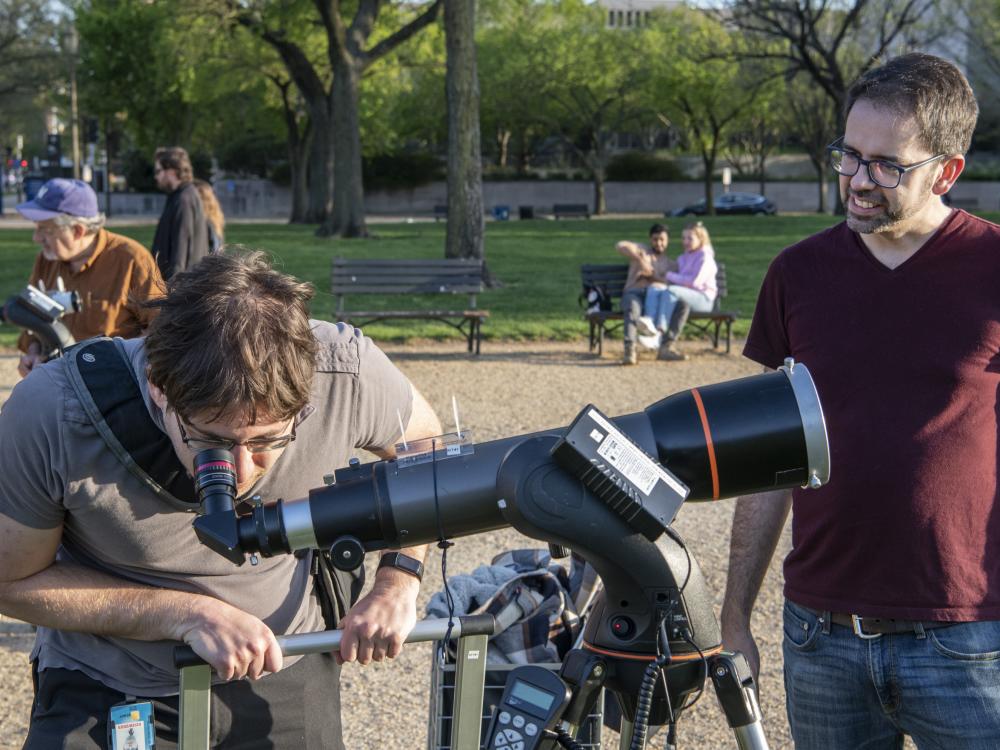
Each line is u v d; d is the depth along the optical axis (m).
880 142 2.06
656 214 56.44
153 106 43.88
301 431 1.95
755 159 62.91
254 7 29.81
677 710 1.83
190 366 1.55
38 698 2.01
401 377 2.13
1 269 18.95
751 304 14.36
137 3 40.56
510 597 2.85
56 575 1.87
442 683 2.59
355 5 31.42
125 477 1.79
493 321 12.66
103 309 4.42
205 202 7.04
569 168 64.44
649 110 50.91
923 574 2.10
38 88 42.03
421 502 1.65
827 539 2.19
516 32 48.19
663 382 9.43
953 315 2.12
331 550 1.66
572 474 1.63
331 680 2.18
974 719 2.08
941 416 2.11
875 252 2.21
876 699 2.21
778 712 3.70
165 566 1.91
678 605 1.70
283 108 44.19
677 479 1.65
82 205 4.36
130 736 1.91
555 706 1.71
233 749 2.00
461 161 16.16
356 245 25.33
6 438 1.76
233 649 1.76
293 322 1.62
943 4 34.47
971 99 2.11
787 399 1.68
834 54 31.11
